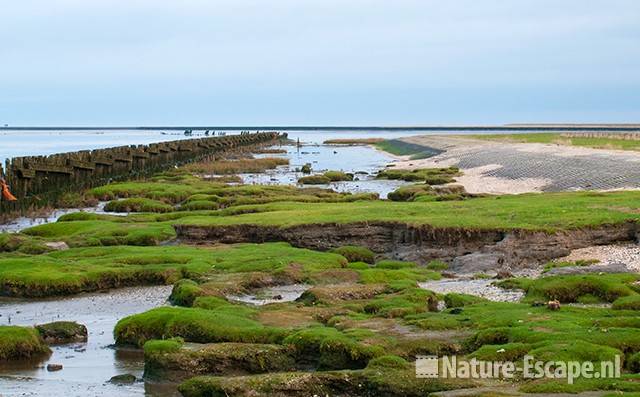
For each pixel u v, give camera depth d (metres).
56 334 27.11
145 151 93.69
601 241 39.91
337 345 22.23
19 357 25.09
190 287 30.77
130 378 22.81
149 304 32.16
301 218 44.25
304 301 29.45
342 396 20.03
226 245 41.97
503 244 38.91
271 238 42.88
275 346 23.14
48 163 66.38
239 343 23.56
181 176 88.44
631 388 17.69
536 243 38.84
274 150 163.50
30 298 33.72
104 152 80.75
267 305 28.50
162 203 63.34
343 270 35.06
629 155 80.38
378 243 42.12
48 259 38.00
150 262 37.56
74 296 34.06
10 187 59.16
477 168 93.31
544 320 23.67
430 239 40.47
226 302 28.77
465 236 40.12
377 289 30.44
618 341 21.14
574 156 84.69
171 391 21.77
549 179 71.88
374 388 19.81
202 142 129.38
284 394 20.06
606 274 31.22
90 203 66.56
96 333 27.98
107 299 33.31
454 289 31.88
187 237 43.50
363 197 62.16
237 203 60.75
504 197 54.00
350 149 178.75
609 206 45.28
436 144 156.00
